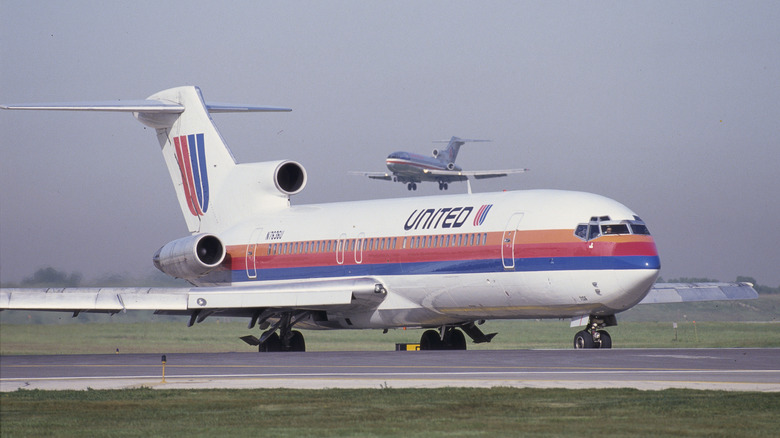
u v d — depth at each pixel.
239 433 57.09
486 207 133.50
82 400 69.62
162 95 174.00
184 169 173.62
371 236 145.88
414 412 63.84
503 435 55.97
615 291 119.19
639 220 123.19
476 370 87.38
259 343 153.88
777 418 60.78
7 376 86.12
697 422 59.66
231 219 168.00
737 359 96.12
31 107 150.62
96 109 156.25
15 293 135.62
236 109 170.88
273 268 159.00
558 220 124.25
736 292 142.50
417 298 139.62
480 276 130.50
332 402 68.19
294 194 163.88
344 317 149.50
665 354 104.00
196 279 170.88
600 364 91.50
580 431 56.97
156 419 61.94
